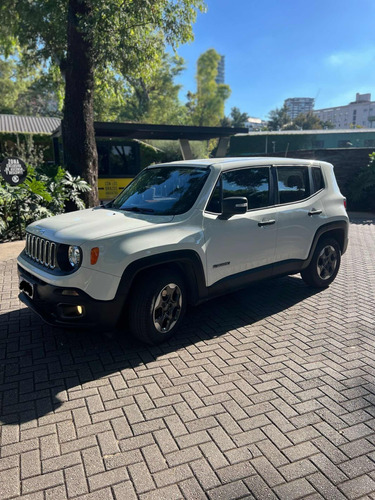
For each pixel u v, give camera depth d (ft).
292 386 10.35
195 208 12.84
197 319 14.84
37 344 12.62
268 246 14.96
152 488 7.07
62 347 12.43
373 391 10.15
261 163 15.21
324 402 9.66
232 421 8.92
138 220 12.39
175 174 14.58
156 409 9.34
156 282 11.74
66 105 29.53
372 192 46.24
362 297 17.40
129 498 6.84
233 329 13.94
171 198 13.57
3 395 9.87
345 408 9.43
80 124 29.58
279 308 16.03
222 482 7.22
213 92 159.43
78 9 28.02
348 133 110.63
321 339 13.15
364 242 30.25
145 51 35.65
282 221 15.34
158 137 43.32
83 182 28.89
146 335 11.95
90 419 8.98
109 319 11.14
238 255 13.91
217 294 13.79
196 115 160.35
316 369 11.21
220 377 10.76
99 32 27.86
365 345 12.73
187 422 8.87
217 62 157.17
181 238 12.08
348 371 11.12
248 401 9.68
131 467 7.56
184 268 12.71
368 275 21.02
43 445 8.13
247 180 14.58
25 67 42.98
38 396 9.83
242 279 14.34
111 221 12.30
